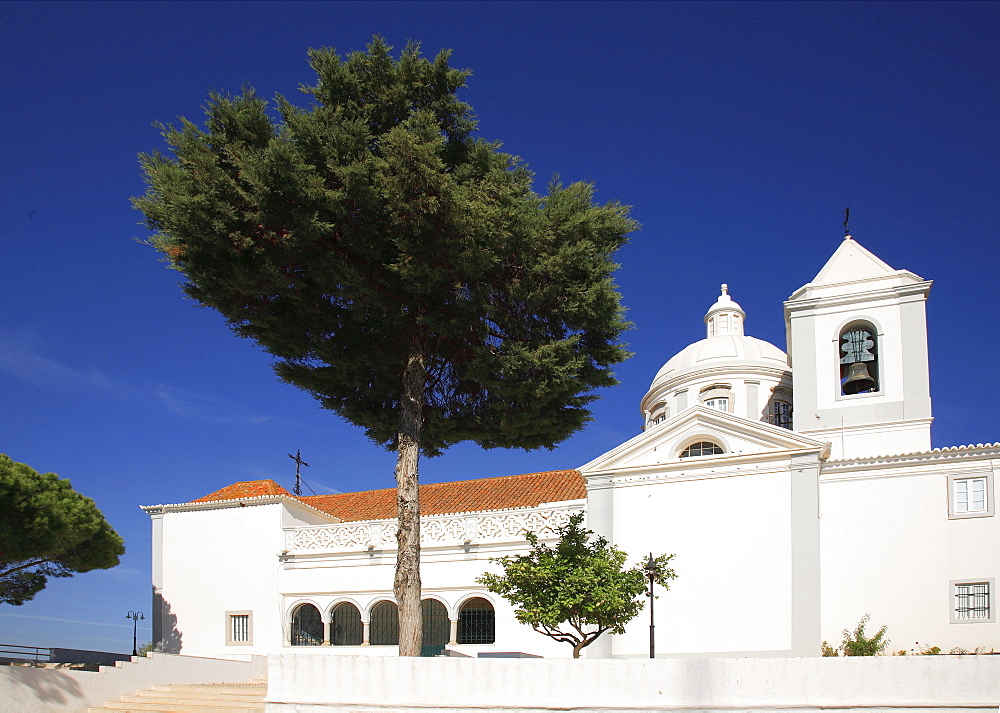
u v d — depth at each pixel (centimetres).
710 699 1397
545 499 2934
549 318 1830
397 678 1475
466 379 1934
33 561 2386
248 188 1611
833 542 2395
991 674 1349
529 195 1770
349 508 3366
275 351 1839
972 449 2302
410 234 1652
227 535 2994
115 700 1984
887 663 1382
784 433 2408
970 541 2266
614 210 1842
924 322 2711
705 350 3578
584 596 1689
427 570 2727
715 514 2431
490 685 1447
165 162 1619
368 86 1742
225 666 2373
